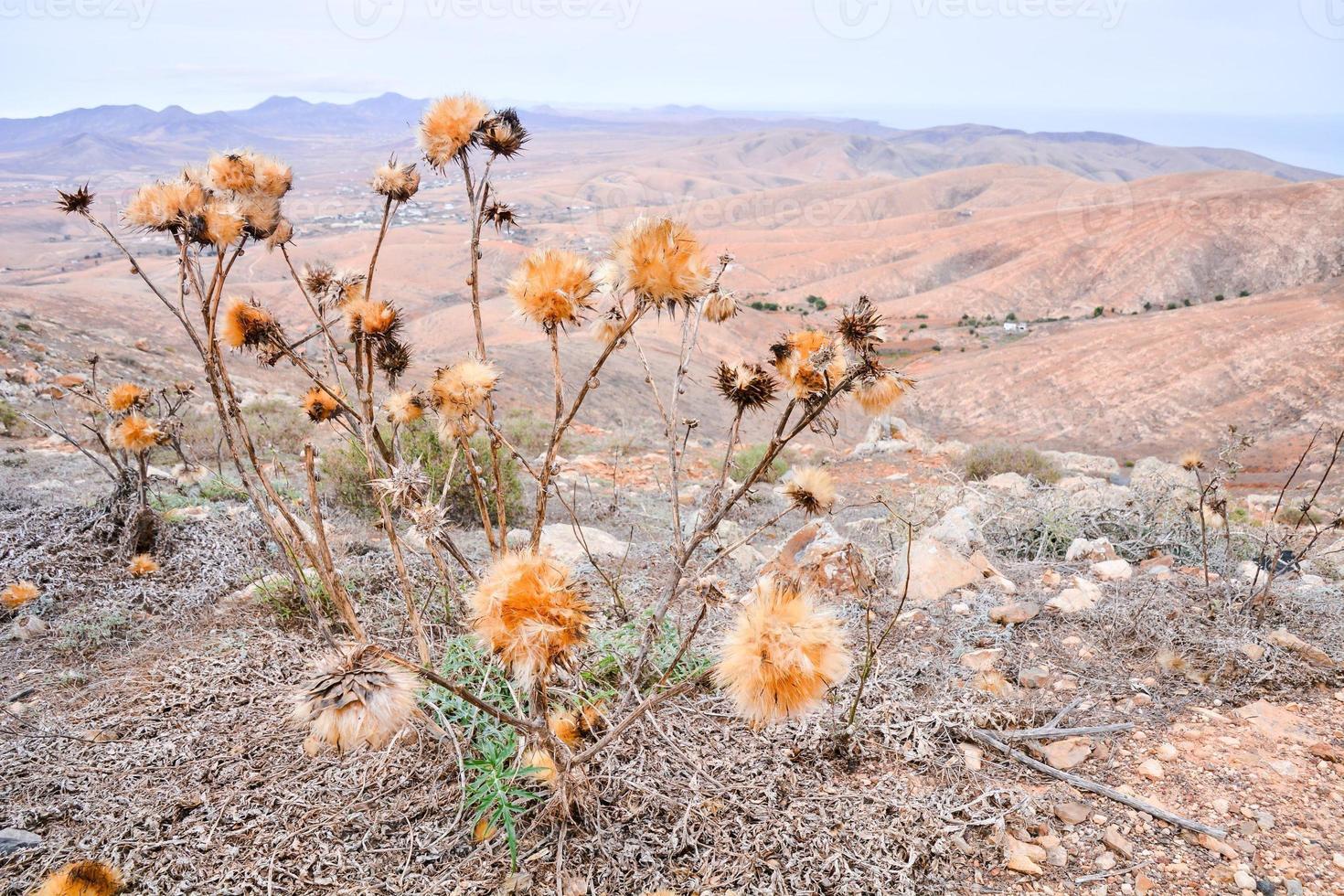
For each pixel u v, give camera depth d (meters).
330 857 2.28
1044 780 2.75
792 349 1.95
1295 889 2.24
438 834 2.34
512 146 2.08
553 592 1.47
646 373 2.12
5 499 6.33
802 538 4.70
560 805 2.25
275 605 4.10
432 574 4.38
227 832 2.39
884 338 1.88
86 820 2.49
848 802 2.52
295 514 5.88
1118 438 97.31
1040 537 6.07
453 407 2.04
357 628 2.28
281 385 30.42
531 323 1.99
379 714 1.24
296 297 78.25
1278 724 3.07
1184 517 5.98
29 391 16.25
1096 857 2.38
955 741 2.94
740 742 2.79
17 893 2.18
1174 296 181.12
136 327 54.09
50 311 52.34
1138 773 2.78
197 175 2.04
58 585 4.70
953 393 119.94
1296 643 3.59
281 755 2.78
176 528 5.46
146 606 4.46
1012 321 172.38
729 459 2.14
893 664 3.46
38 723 3.15
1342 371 91.06
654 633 2.50
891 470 13.23
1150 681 3.41
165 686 3.40
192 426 12.16
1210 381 100.88
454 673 2.84
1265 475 49.94
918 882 2.24
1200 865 2.34
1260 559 4.99
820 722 2.89
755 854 2.28
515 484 7.27
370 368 2.24
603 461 14.02
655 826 2.38
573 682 2.70
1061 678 3.43
